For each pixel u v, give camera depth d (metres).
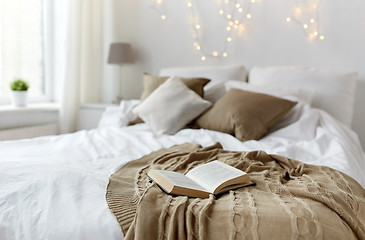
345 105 2.36
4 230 0.90
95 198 1.00
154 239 0.85
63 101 3.00
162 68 3.28
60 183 1.06
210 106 2.27
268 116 2.02
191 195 1.01
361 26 2.47
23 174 1.12
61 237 0.85
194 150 1.61
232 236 0.82
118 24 3.46
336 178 1.24
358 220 0.94
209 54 3.03
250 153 1.46
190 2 3.06
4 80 2.91
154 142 1.82
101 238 0.86
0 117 2.57
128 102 2.68
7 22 2.89
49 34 3.27
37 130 2.82
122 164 1.36
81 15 3.17
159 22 3.24
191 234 0.84
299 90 2.34
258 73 2.64
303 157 1.59
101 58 3.46
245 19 2.85
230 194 1.02
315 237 0.79
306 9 2.63
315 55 2.64
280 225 0.82
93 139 1.87
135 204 0.97
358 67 2.51
